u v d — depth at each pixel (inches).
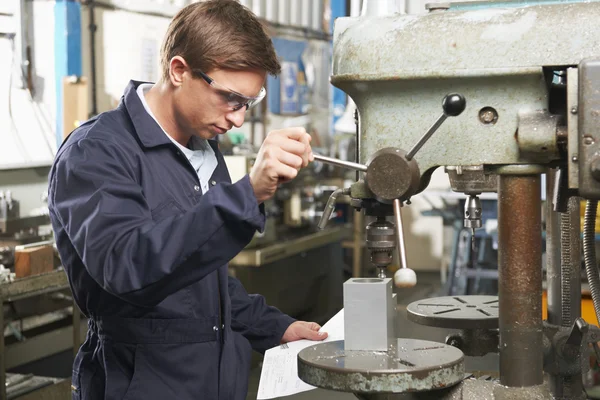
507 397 47.7
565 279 64.6
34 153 166.9
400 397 48.1
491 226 177.3
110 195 52.2
